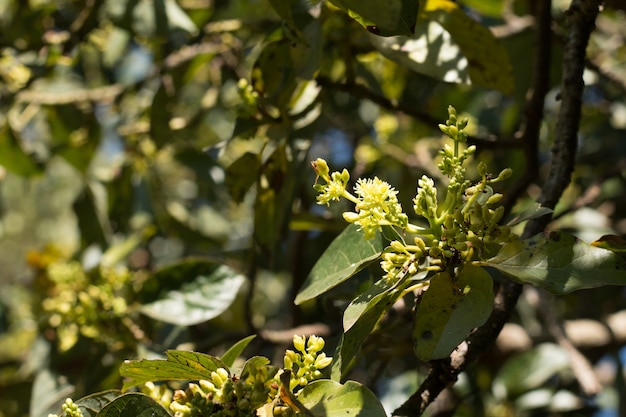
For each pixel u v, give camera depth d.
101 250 1.31
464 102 1.46
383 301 0.81
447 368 0.84
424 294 0.80
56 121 1.35
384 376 1.39
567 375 1.38
